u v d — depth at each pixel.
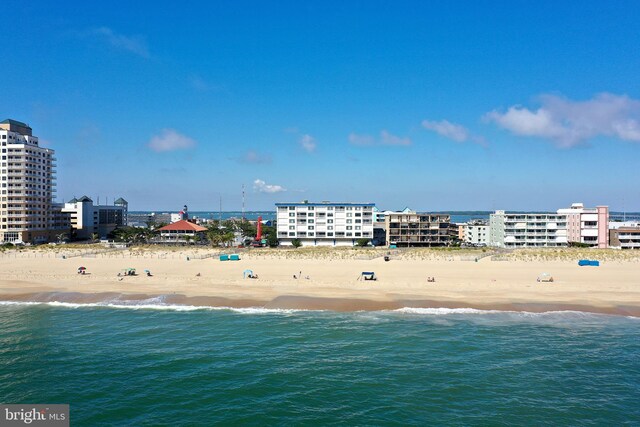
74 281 92.69
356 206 183.75
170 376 45.22
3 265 116.00
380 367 47.66
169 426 35.88
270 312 69.94
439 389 42.53
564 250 149.88
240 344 54.94
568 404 39.78
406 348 53.59
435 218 183.62
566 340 56.78
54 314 69.06
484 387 43.00
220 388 42.56
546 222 182.00
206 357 50.44
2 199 185.25
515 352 52.34
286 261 124.50
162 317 67.19
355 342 55.69
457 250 152.38
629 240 173.00
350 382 43.94
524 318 66.69
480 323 64.06
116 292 82.69
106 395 41.12
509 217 183.00
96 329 61.12
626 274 99.88
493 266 113.56
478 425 36.16
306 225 184.00
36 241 192.38
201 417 37.22
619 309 71.25
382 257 135.25
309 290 83.81
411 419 37.03
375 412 38.12
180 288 86.06
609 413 38.25
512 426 36.06
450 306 72.88
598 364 48.94
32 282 91.94
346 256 135.88
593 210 186.25
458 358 50.41
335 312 69.81
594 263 115.75
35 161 195.25
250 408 38.75
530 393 41.81
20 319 66.12
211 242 182.75
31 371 46.47
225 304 74.44
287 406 39.09
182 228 198.62
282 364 48.44
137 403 39.59
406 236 181.88
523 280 92.81
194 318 66.62
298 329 61.06
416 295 79.69
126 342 55.56
